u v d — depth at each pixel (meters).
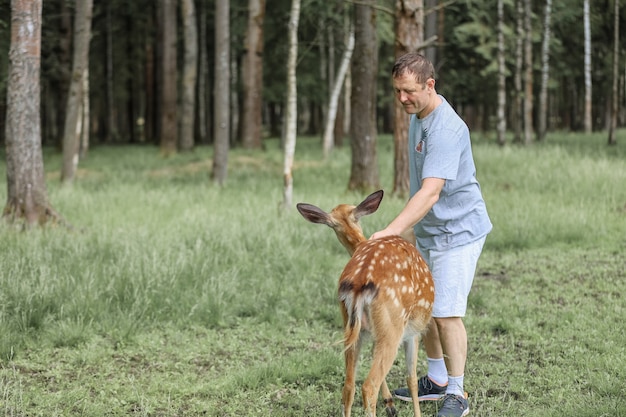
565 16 29.08
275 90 27.83
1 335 5.67
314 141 32.47
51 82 29.78
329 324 6.47
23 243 8.43
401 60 4.12
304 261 8.32
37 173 10.02
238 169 20.38
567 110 42.66
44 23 22.77
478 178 15.23
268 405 4.73
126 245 8.14
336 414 4.57
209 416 4.55
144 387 5.02
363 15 14.70
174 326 6.30
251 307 6.77
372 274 3.75
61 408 4.63
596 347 5.59
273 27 26.89
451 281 4.30
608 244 9.56
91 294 6.54
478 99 31.33
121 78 36.19
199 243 8.20
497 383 5.00
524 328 6.14
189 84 25.70
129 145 32.88
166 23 25.34
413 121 4.34
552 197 12.77
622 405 4.39
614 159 17.59
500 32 23.55
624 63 33.28
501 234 9.88
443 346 4.39
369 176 15.06
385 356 3.75
